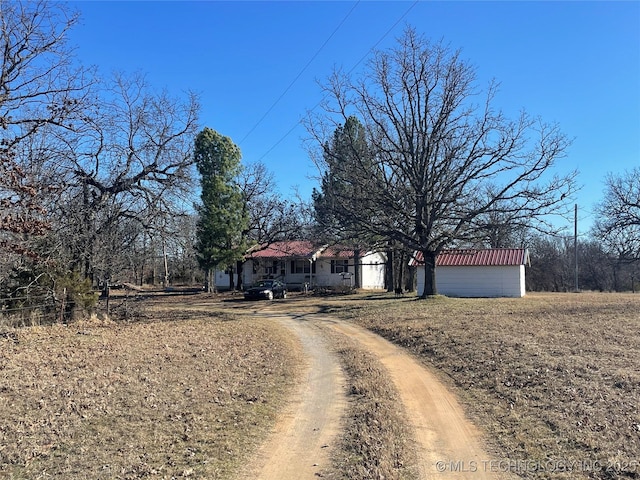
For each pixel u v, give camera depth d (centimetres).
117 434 666
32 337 1410
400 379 1022
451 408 804
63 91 1429
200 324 1995
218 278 5100
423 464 568
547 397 799
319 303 3072
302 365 1173
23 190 1117
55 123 1415
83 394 856
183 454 600
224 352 1323
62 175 1661
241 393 890
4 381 928
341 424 718
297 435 674
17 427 683
